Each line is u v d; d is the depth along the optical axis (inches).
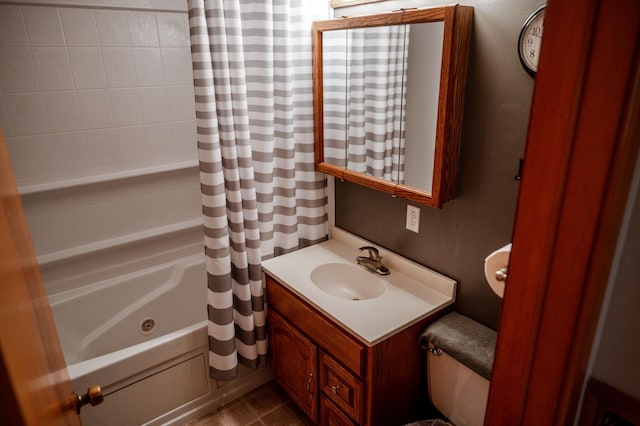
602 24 20.0
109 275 104.4
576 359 25.5
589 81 21.0
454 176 64.6
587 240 22.9
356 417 68.5
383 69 68.2
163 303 108.6
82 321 98.9
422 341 66.6
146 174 103.3
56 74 89.3
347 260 83.5
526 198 24.6
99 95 95.0
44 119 89.9
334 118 79.8
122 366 76.2
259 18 72.1
